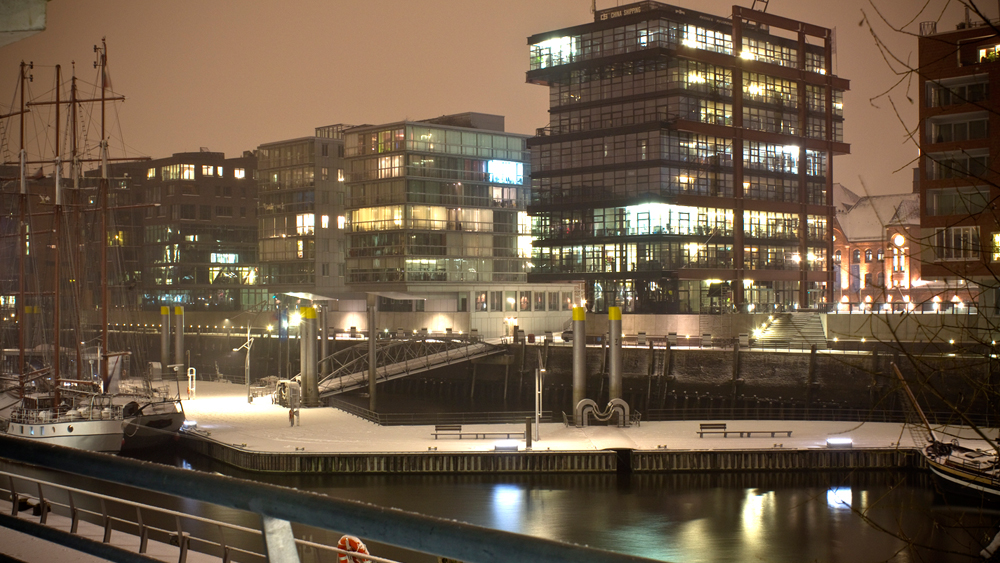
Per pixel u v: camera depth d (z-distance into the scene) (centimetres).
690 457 5931
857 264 13838
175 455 6875
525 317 12469
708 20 11744
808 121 12544
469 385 10944
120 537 855
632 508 5209
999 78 6700
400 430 7069
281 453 6000
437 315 12725
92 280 15825
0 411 7456
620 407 7081
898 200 14075
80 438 6384
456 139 13175
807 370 8388
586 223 12088
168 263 17288
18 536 652
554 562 342
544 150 12488
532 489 5644
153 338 15600
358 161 13288
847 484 5606
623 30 11656
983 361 1087
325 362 10212
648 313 11425
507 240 13638
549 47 12381
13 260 15462
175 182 17200
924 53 6938
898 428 6744
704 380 9081
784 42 12350
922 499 5084
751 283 11994
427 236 12812
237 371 13938
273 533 423
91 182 17375
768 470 5912
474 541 359
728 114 11831
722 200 11694
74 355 10944
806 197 12325
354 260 13312
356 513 390
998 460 1081
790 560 4278
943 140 6844
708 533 4738
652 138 11388
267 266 15425
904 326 7806
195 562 761
